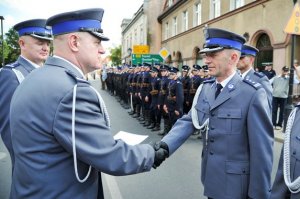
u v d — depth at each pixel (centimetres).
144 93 1042
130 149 160
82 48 161
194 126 250
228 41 233
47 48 293
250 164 223
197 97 260
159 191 429
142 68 1192
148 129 954
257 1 1396
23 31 284
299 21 763
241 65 420
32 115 146
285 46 1220
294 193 188
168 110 822
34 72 161
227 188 227
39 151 146
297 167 189
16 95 158
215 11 1936
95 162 147
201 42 2116
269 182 222
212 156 236
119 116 1218
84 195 156
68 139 143
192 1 2312
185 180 474
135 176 492
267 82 406
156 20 3638
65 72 155
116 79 1820
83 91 150
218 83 247
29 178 147
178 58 2734
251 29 1465
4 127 245
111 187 444
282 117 904
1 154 554
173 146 237
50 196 147
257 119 220
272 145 225
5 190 375
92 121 149
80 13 158
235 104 230
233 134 228
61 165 149
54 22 160
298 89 823
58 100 145
